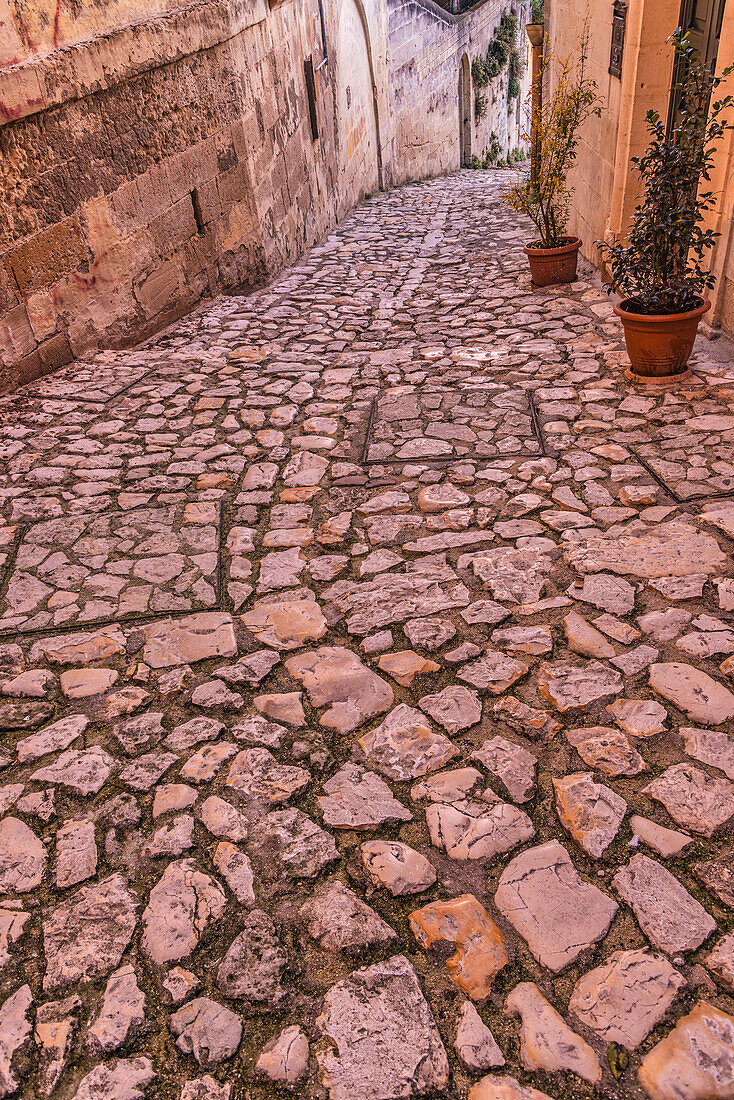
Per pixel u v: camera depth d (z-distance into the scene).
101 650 2.99
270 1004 1.80
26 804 2.36
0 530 3.80
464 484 3.89
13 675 2.90
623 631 2.79
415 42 18.39
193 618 3.13
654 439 4.04
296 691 2.72
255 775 2.39
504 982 1.80
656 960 1.81
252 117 8.82
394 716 2.57
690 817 2.12
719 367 4.66
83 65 5.73
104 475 4.27
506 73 27.06
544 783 2.29
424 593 3.14
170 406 5.11
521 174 19.55
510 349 5.55
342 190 13.65
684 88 4.27
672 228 4.25
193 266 7.66
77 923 2.00
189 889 2.06
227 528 3.75
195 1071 1.69
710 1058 1.63
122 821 2.28
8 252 5.27
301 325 6.83
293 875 2.08
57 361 5.85
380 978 1.83
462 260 8.95
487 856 2.09
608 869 2.03
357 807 2.26
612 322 5.80
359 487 3.99
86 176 5.96
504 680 2.65
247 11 8.43
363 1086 1.63
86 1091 1.66
